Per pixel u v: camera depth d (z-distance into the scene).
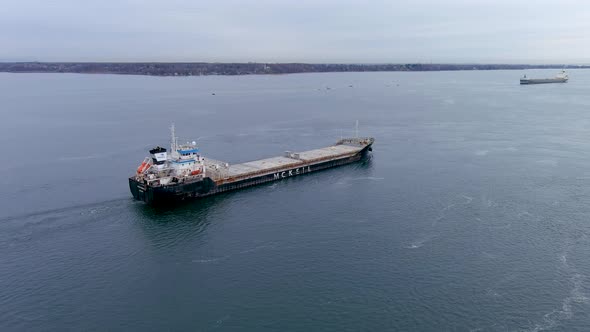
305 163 178.38
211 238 115.75
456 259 102.50
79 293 90.38
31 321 81.50
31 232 118.31
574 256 103.31
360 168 184.38
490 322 80.56
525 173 169.50
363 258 103.56
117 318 82.50
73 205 138.12
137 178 144.12
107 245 111.62
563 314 82.56
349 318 82.00
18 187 154.25
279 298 88.44
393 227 120.56
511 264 100.06
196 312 84.31
